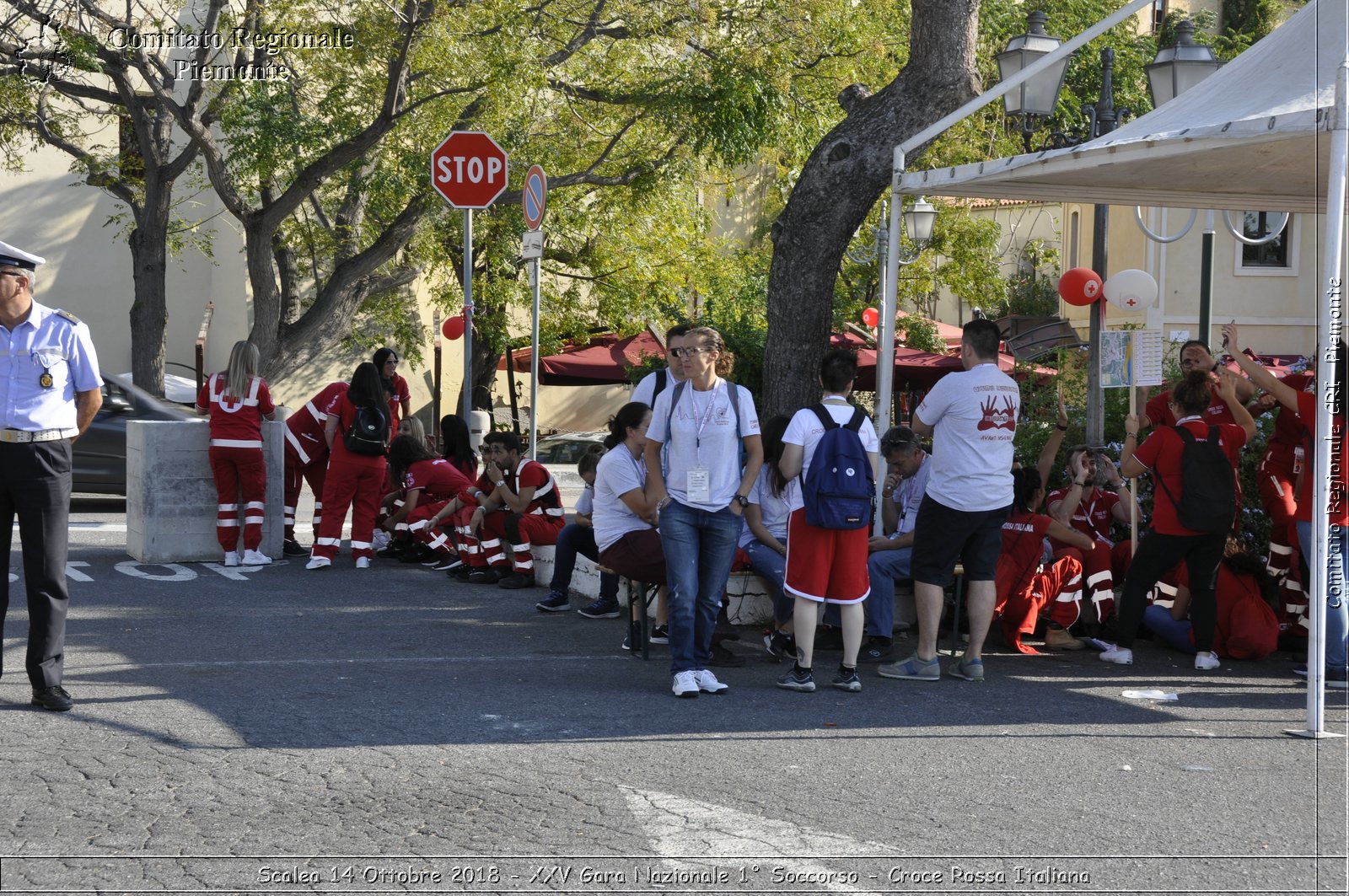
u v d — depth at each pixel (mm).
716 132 19297
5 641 8023
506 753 5848
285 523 12141
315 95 20797
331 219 24641
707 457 7012
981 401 7453
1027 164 8234
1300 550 8070
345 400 11516
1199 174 8648
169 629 8617
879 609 8344
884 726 6504
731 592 9094
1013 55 12258
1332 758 6070
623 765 5688
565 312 26734
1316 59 7270
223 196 19906
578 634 8820
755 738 6191
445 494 11664
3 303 6254
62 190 27578
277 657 7809
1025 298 37656
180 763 5578
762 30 19406
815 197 10664
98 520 14844
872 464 7258
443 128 19453
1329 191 6367
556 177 20969
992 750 6082
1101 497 9289
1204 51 12438
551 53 19828
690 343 7000
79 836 4676
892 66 20328
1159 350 9758
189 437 11484
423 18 17891
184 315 28609
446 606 9766
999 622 8906
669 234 26562
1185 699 7320
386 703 6715
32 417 6301
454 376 29891
